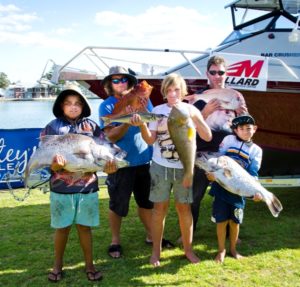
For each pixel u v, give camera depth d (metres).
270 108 5.46
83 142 3.17
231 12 6.68
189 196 3.76
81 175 3.39
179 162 3.67
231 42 6.38
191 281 3.44
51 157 3.12
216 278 3.49
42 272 3.67
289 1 6.07
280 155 5.67
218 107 4.05
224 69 4.10
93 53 5.80
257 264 3.79
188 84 5.32
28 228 5.01
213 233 4.76
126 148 4.00
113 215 4.14
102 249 4.23
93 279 3.47
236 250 4.15
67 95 3.46
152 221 3.85
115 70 4.03
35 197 6.74
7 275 3.61
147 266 3.77
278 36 6.03
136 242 4.45
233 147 3.88
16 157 6.68
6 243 4.46
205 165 3.59
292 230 4.81
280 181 5.09
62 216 3.37
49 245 4.38
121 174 4.02
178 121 3.21
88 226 3.45
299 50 5.89
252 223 5.09
